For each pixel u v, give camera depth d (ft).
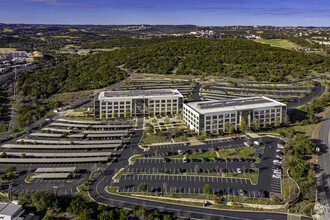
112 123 588.09
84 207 303.48
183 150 455.63
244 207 317.42
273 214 305.73
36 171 387.96
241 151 451.53
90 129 558.56
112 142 486.38
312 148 426.92
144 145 481.05
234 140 496.64
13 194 341.21
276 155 435.12
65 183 367.86
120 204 320.09
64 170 391.04
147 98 629.10
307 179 361.71
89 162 424.87
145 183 365.61
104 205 313.12
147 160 428.15
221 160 421.59
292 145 453.58
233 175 380.37
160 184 363.15
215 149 456.86
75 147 469.16
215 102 575.79
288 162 384.68
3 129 561.02
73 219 298.97
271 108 552.41
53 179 378.53
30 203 322.34
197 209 315.58
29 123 581.53
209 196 336.08
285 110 562.25
